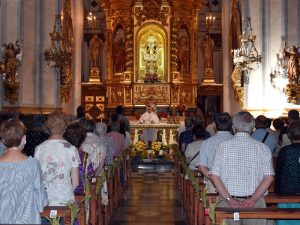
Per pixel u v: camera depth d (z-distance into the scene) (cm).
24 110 1697
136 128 2184
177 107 2416
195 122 1148
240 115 598
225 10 2398
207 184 777
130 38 2488
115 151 1295
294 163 659
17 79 1573
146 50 2512
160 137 2198
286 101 1630
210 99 2656
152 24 2503
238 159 589
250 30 1741
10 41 1612
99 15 2772
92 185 809
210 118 1453
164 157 2002
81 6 2505
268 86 1725
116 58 2528
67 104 2123
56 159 611
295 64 1554
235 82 1919
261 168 591
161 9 2500
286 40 1670
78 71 2422
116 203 1193
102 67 2714
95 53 2620
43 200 525
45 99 1825
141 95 2484
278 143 1044
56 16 1859
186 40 2534
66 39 2091
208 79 2616
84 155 726
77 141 714
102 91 2600
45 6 1839
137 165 1958
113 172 1112
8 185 509
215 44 2736
